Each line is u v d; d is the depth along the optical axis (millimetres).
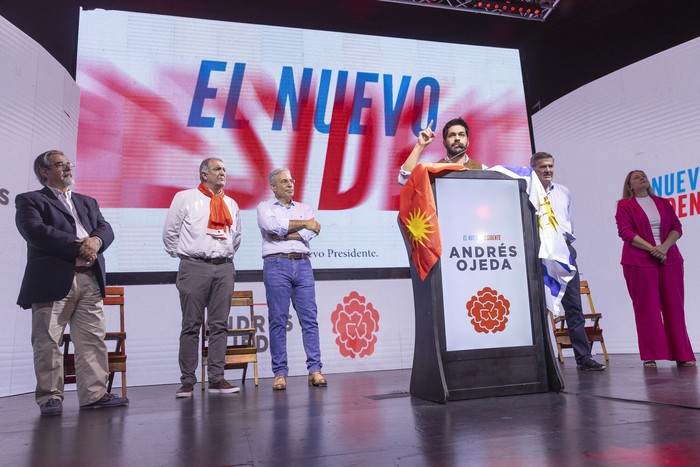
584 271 5508
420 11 5762
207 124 4914
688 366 3584
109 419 2316
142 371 4301
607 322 5277
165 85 4879
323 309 4730
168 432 1879
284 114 5102
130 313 4371
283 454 1424
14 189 3820
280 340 3479
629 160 5305
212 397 3047
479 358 2338
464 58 5652
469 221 2449
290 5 5523
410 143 5344
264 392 3219
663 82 5156
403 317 4898
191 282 3301
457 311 2354
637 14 5652
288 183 3717
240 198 4867
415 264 2430
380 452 1387
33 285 2635
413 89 5453
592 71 6094
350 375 4301
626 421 1612
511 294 2451
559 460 1206
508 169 2600
